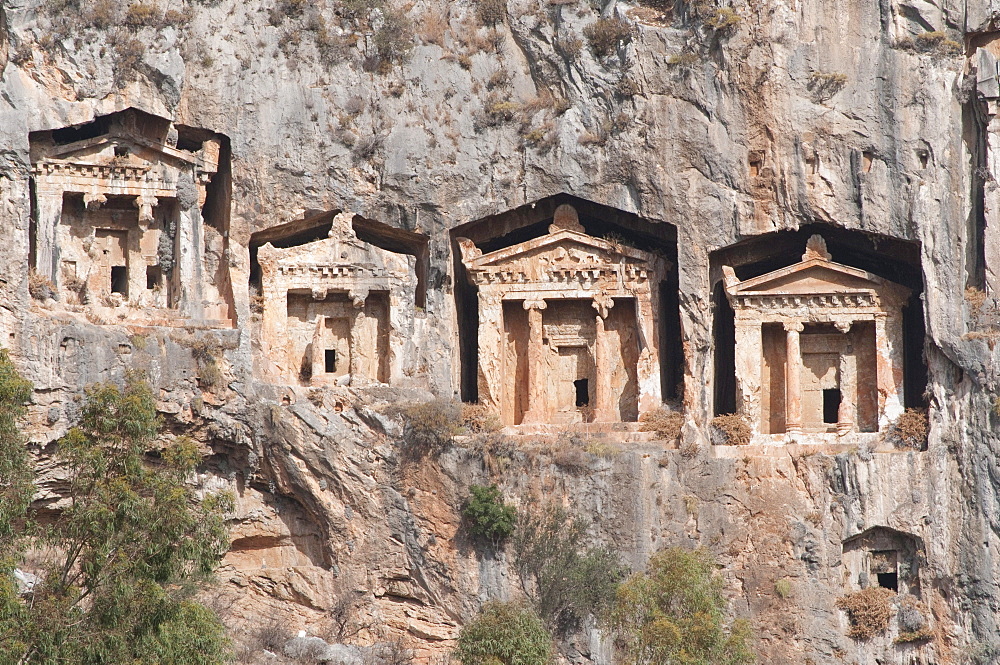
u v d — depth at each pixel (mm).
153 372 190375
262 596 194250
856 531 192625
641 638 164000
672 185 199000
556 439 194750
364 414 193750
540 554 188125
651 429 198125
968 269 197875
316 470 192750
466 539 189625
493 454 191250
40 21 194125
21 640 136250
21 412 144625
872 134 196750
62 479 186750
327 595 192250
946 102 196250
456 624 189375
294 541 195875
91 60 195500
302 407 193125
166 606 141875
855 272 198750
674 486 192750
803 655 189875
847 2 197500
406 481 192125
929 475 193500
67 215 198750
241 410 194000
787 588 190375
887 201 196500
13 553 142125
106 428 145250
